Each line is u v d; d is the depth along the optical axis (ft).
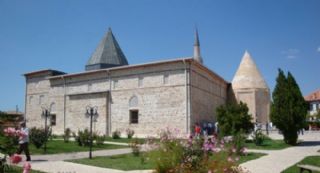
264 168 41.32
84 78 125.49
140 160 47.91
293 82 82.99
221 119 81.92
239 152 55.42
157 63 107.65
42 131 66.44
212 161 28.19
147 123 108.37
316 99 209.05
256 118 146.41
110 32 155.22
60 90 132.16
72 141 86.07
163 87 107.14
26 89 145.38
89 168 40.57
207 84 123.24
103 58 149.18
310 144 82.48
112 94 117.29
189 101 102.53
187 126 101.35
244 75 153.38
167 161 31.22
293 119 79.92
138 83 112.37
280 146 75.46
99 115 118.21
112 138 100.94
